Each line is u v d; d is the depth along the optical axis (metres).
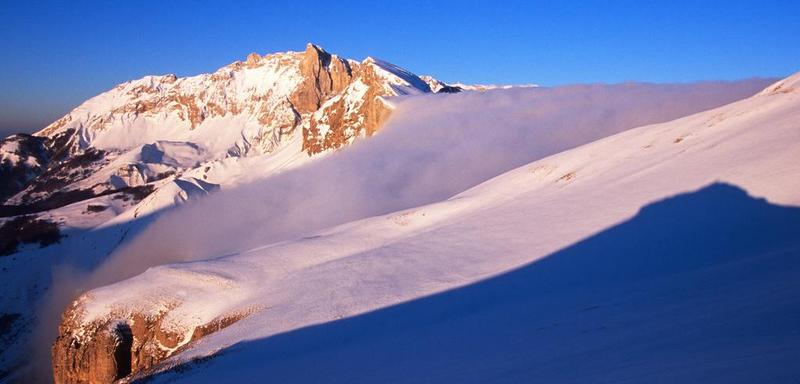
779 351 9.88
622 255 36.09
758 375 8.78
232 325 43.25
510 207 61.22
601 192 52.84
